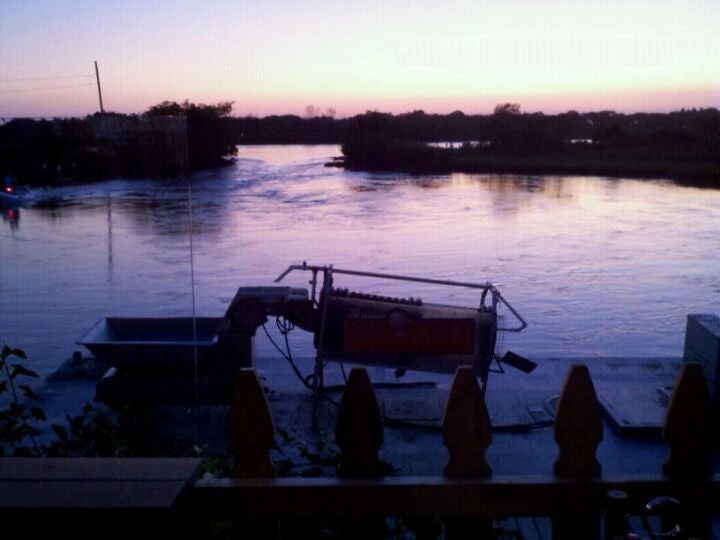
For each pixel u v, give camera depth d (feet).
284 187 130.00
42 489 4.96
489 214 92.58
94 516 4.74
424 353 18.66
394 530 6.67
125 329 19.97
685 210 97.66
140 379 17.97
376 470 6.19
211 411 17.66
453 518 6.16
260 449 6.15
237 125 178.40
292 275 50.01
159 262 52.95
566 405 6.16
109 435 8.11
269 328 31.50
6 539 4.82
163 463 5.40
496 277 50.85
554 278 50.47
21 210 64.49
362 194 118.93
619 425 16.66
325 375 21.11
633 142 182.09
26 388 8.12
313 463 7.79
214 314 36.45
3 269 48.60
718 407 15.69
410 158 179.22
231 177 146.82
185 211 67.87
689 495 6.16
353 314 18.56
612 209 98.68
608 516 5.79
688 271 53.31
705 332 16.78
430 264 56.44
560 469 6.22
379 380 20.66
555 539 6.20
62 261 51.67
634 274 51.96
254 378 6.09
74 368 21.27
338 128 251.19
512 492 6.08
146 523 4.76
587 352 30.27
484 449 6.17
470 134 212.84
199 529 5.99
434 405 18.33
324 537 6.27
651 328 35.32
